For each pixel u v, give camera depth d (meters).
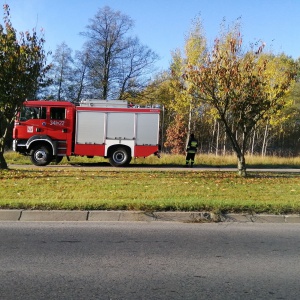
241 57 17.84
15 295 4.17
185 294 4.26
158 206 8.19
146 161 21.28
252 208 8.23
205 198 9.32
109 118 18.31
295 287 4.50
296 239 6.64
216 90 12.94
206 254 5.75
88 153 18.22
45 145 18.16
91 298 4.11
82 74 43.19
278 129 42.94
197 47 27.08
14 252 5.73
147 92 39.56
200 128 41.12
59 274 4.84
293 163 22.91
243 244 6.31
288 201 9.04
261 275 4.89
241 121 13.23
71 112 18.11
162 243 6.30
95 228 7.21
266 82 13.59
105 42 38.38
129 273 4.91
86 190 10.33
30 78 13.14
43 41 13.55
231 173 15.17
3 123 15.20
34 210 7.98
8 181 11.67
